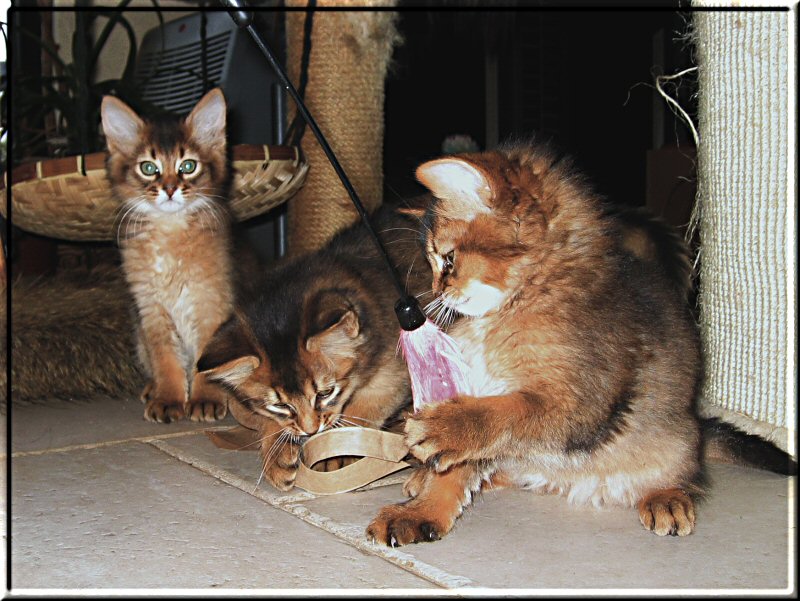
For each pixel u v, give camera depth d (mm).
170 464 928
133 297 1148
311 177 1353
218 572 694
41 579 682
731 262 966
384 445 847
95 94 1379
